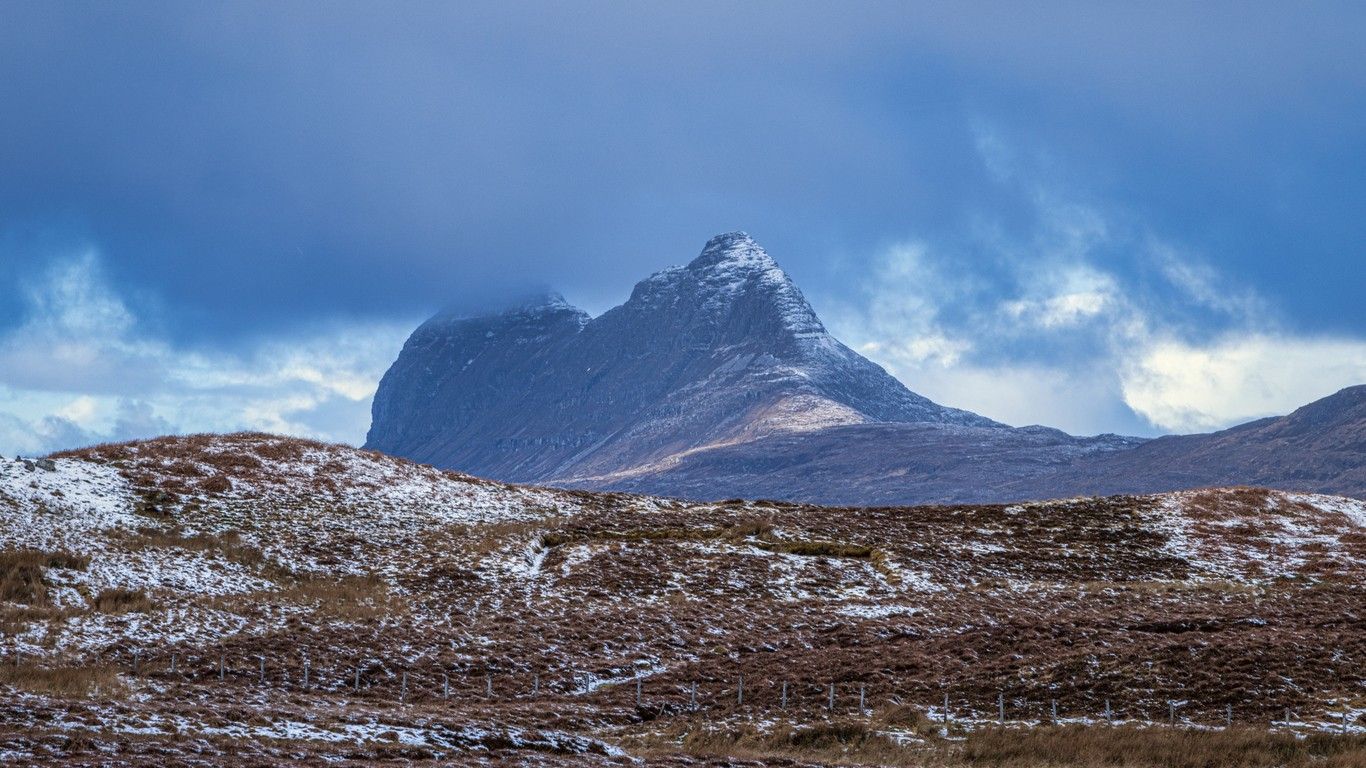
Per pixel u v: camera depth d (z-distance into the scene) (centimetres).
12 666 5934
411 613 8431
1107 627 7706
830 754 5212
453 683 6669
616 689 6575
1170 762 4903
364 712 5397
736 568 10119
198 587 8712
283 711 5194
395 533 10694
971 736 5381
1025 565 10725
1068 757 5022
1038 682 6209
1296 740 5081
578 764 4516
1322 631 7369
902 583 9956
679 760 4809
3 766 3506
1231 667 6241
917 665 6762
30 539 9062
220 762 3875
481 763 4322
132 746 4022
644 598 9244
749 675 6762
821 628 8281
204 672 6500
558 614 8625
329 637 7431
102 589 8288
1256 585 10069
